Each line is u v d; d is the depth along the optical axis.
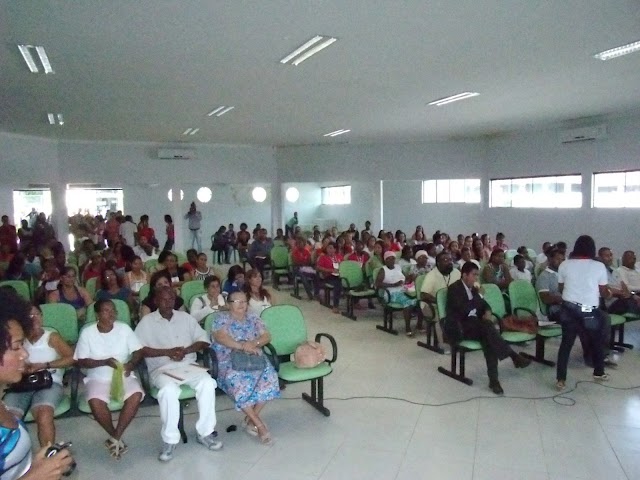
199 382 3.63
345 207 16.88
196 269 6.86
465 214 13.38
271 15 3.82
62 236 11.54
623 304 5.80
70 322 4.54
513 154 10.78
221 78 5.79
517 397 4.53
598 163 9.06
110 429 3.48
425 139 11.88
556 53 4.93
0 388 1.36
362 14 3.81
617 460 3.40
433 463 3.40
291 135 11.15
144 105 7.38
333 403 4.46
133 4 3.59
